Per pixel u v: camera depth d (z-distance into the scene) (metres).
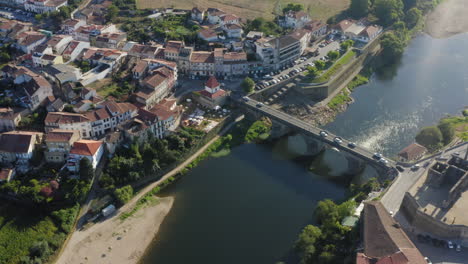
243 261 194.00
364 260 163.62
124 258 196.75
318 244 187.62
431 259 179.12
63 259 195.00
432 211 192.25
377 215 184.50
